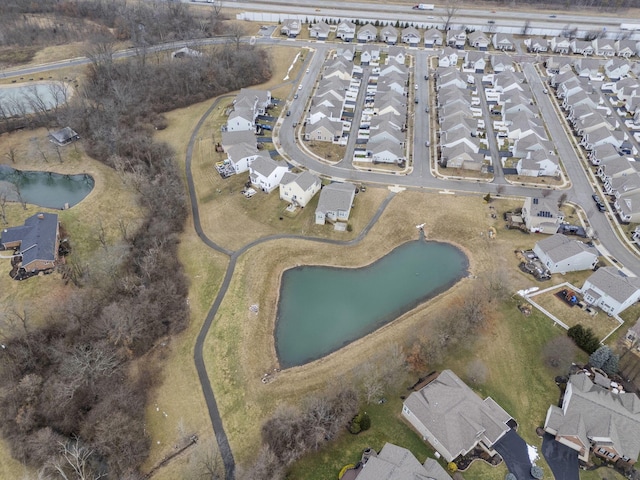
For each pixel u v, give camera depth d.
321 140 120.31
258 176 101.50
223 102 136.62
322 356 72.88
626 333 74.06
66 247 86.88
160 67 139.38
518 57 165.12
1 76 139.25
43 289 78.38
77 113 119.12
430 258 89.94
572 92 139.12
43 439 59.00
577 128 125.12
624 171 104.44
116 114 117.50
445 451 57.78
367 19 187.25
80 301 75.00
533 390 66.94
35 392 63.56
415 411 61.03
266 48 165.00
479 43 171.88
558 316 77.25
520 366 70.12
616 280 76.56
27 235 84.94
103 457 59.53
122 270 83.25
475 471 57.53
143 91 131.25
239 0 199.50
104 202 97.62
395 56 159.88
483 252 89.81
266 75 147.50
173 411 65.44
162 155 110.31
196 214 97.94
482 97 142.62
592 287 78.31
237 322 76.56
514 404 65.19
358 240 92.38
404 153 116.75
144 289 78.19
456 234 93.94
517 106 129.62
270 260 87.56
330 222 95.44
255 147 112.06
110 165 108.56
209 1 194.75
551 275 84.56
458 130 117.12
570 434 59.12
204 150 115.94
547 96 144.38
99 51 134.38
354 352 72.88
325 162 112.69
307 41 172.25
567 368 69.31
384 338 74.75
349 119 130.38
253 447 61.12
